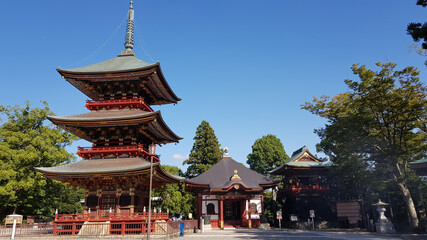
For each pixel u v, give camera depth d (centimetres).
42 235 3425
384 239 3216
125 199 3694
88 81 4141
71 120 3697
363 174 4538
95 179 3653
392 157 4081
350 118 4272
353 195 5588
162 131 4284
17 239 3247
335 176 5438
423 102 3753
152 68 3856
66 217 3572
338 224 5172
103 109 4131
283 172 6303
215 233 4178
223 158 6400
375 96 3912
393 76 3875
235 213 5731
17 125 5734
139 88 4234
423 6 1880
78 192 7362
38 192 5356
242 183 5272
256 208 5584
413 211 4006
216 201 5600
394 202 5147
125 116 3678
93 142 4059
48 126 5878
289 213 6228
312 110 5491
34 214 6103
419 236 3372
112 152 3841
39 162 5397
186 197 7325
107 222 3459
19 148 5506
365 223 5091
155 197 6888
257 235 3778
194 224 4412
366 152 4469
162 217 3719
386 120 4134
